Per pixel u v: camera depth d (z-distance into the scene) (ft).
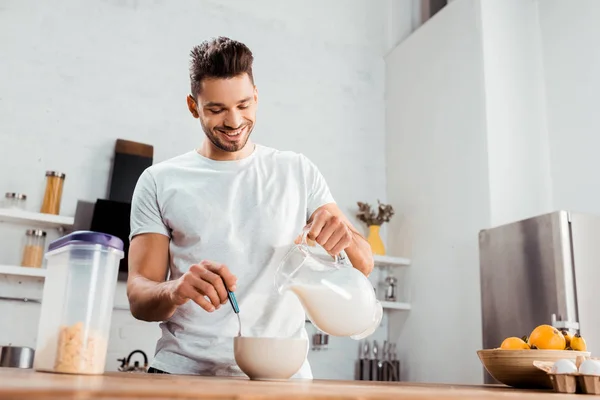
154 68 12.05
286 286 4.01
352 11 14.65
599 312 8.65
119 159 10.93
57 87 11.17
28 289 10.20
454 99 12.07
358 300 3.87
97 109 11.39
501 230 9.86
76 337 3.18
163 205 5.38
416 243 12.50
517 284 9.33
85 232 3.35
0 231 10.21
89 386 1.89
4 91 10.76
